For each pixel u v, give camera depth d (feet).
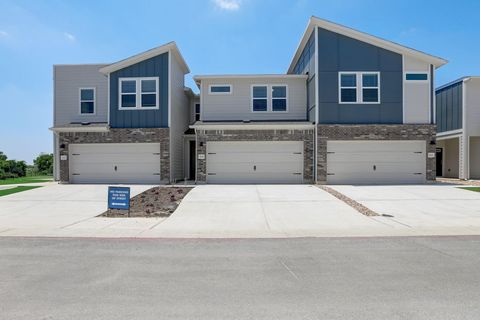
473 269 17.40
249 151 57.93
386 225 28.81
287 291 14.55
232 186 53.06
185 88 70.69
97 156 59.98
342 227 28.25
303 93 62.85
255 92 63.00
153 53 59.82
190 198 41.98
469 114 65.41
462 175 65.92
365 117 56.18
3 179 80.12
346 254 20.27
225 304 13.23
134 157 59.62
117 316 12.21
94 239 24.39
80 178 60.03
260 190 48.37
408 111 56.39
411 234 25.66
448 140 76.69
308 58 62.44
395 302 13.33
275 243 23.18
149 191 47.83
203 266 18.10
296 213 33.81
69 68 72.18
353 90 56.39
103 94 71.56
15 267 17.97
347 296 13.96
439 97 74.38
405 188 49.96
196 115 78.23
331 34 56.34
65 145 59.93
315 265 18.20
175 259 19.38
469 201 39.65
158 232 26.55
